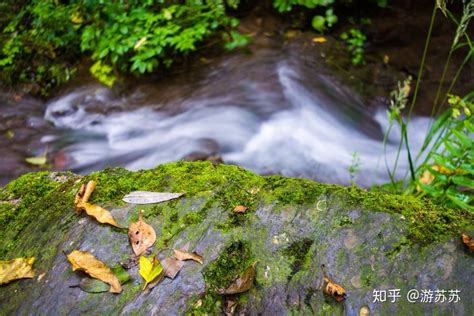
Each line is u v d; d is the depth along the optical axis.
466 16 2.57
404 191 3.08
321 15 5.90
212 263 1.66
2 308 1.66
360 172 4.34
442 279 1.56
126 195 1.97
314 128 4.90
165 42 4.95
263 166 4.44
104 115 5.21
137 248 1.74
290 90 5.23
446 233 1.67
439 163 2.56
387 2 5.83
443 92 5.32
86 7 5.66
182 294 1.60
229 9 6.12
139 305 1.59
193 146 4.64
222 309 1.57
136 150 4.75
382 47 5.75
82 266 1.69
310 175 4.33
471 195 2.63
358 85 5.34
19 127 5.18
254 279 1.62
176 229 1.79
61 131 5.16
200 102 5.16
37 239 1.87
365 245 1.66
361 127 5.01
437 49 5.61
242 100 5.16
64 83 5.58
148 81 5.45
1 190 2.23
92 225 1.86
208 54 5.68
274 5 5.64
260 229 1.75
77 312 1.60
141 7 5.32
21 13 6.09
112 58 5.15
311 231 1.72
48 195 2.09
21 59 5.72
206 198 1.90
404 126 3.00
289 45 5.72
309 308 1.56
